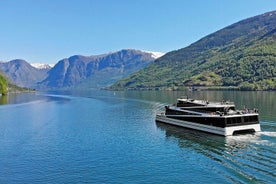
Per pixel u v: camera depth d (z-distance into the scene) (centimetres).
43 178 5772
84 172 5991
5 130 10831
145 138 8800
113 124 11719
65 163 6606
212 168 5775
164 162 6369
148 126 10950
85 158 6919
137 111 16275
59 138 9231
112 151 7444
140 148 7638
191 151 7106
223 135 8325
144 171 5891
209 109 9462
